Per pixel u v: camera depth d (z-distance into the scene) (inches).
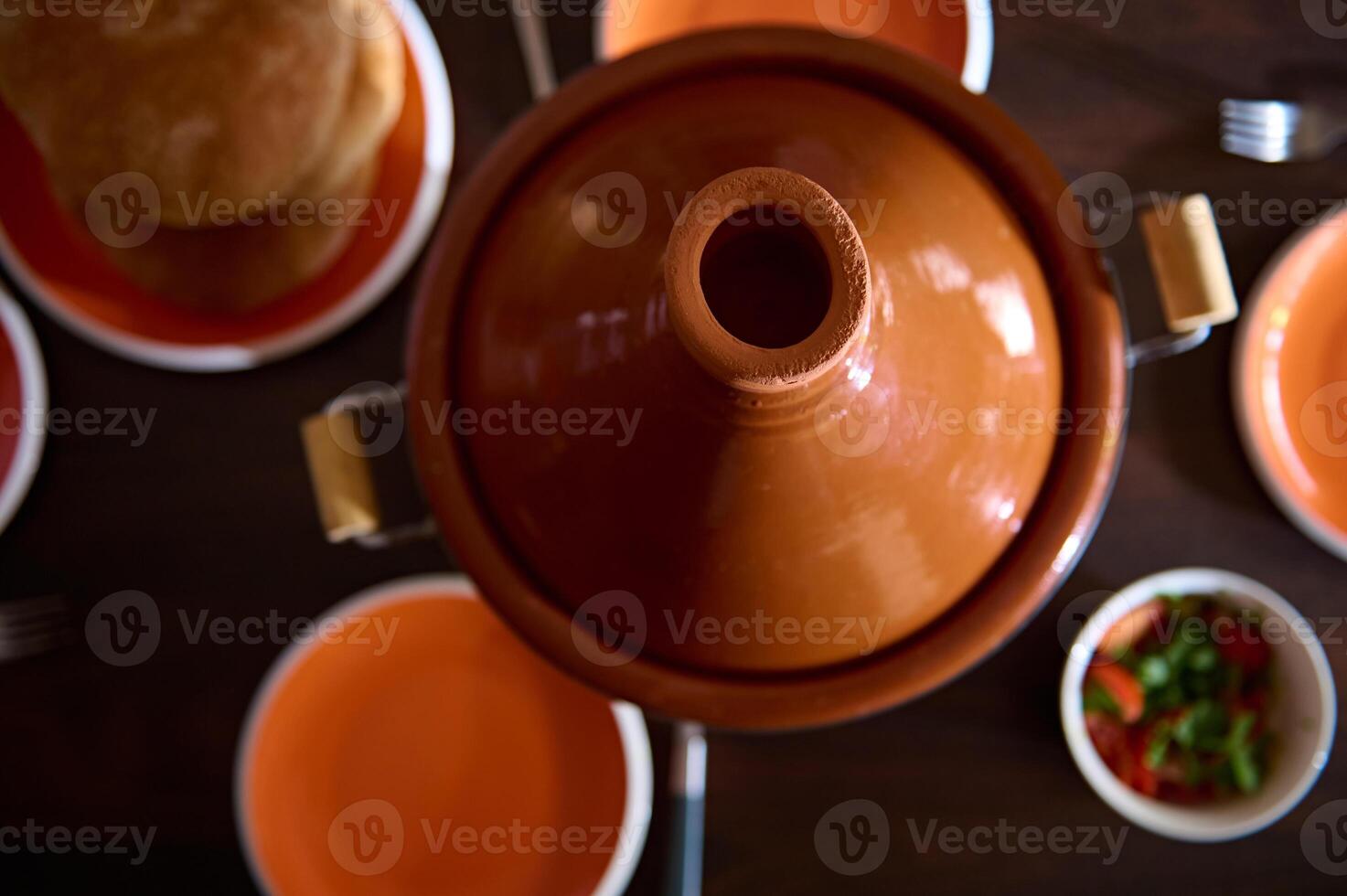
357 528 26.8
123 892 33.3
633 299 21.8
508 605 23.2
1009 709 32.9
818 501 21.7
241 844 33.4
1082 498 23.0
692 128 23.0
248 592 33.7
